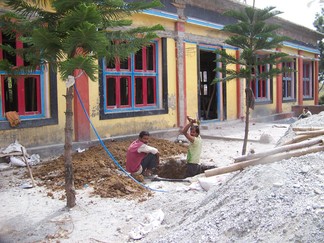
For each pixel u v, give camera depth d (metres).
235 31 9.74
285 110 21.06
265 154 4.95
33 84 9.70
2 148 8.67
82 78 10.09
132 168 7.61
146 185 7.15
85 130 10.21
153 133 12.12
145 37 5.87
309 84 24.59
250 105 9.86
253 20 9.62
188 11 13.58
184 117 13.45
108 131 10.95
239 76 9.73
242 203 4.04
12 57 9.12
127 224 5.24
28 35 5.63
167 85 12.86
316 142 5.00
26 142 9.15
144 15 11.80
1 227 5.18
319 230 3.14
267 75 9.66
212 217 4.07
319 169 4.33
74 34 4.75
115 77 11.45
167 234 4.44
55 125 9.73
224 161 9.08
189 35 13.74
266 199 3.83
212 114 17.16
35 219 5.45
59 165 8.17
